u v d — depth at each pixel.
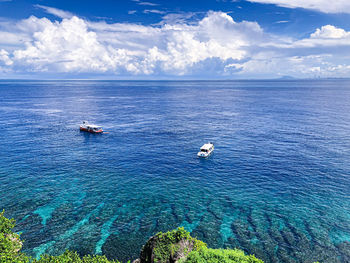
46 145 82.81
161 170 63.19
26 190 51.19
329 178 57.41
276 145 82.62
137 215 43.47
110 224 40.84
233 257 22.75
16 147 79.62
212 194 50.94
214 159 71.00
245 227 40.44
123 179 57.53
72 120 126.44
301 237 38.06
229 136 95.06
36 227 39.38
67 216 42.59
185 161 69.56
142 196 49.88
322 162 66.75
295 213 44.22
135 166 65.62
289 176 58.91
